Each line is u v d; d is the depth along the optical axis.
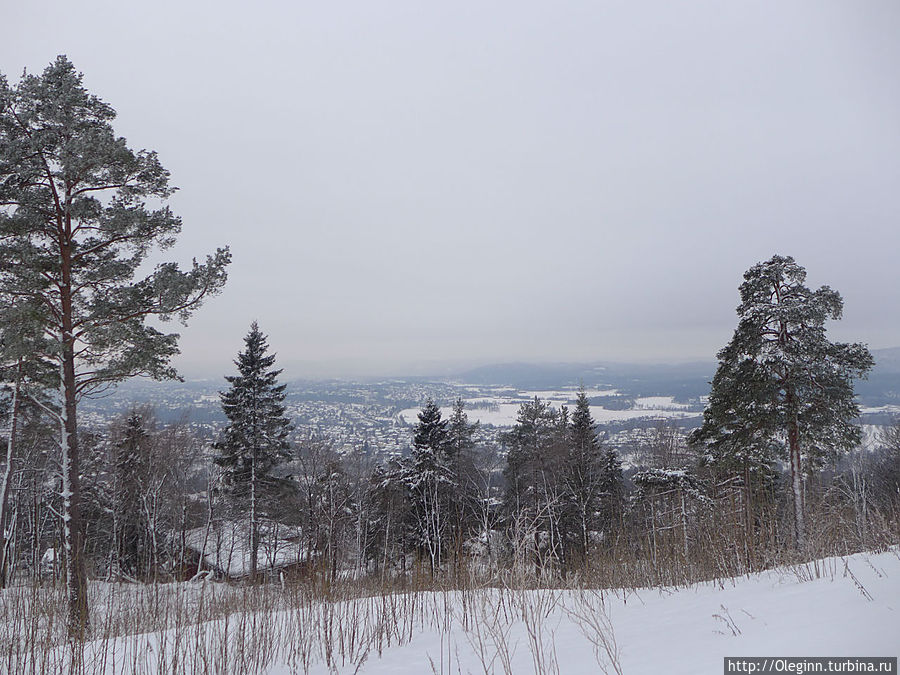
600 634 4.29
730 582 7.46
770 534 9.12
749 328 17.91
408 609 6.96
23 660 5.32
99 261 12.96
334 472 26.25
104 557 21.45
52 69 12.48
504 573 6.41
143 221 12.51
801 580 6.31
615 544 10.16
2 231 11.55
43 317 11.78
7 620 6.08
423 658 5.09
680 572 8.56
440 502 26.08
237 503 26.06
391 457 30.50
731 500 10.21
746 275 18.58
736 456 18.11
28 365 13.23
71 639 5.83
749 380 17.70
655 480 17.86
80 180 12.16
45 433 17.86
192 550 26.50
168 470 26.16
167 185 13.36
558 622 5.87
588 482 26.48
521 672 4.25
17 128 11.93
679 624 5.22
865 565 6.25
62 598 7.81
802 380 16.83
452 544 7.51
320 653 5.73
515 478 29.20
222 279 12.91
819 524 8.93
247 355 27.20
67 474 11.66
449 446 30.17
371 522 26.41
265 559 24.42
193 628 6.62
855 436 16.89
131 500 24.67
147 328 13.41
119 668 5.58
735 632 4.46
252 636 5.79
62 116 11.78
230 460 25.95
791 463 17.17
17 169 11.51
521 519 6.51
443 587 7.32
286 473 28.28
